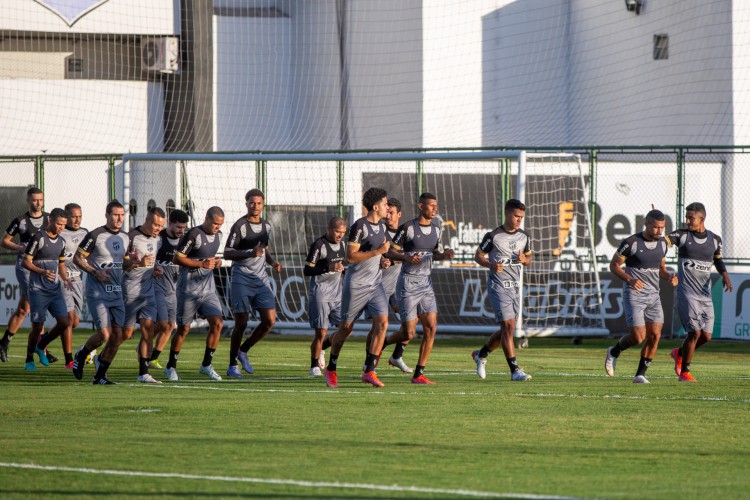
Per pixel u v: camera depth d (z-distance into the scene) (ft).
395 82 295.28
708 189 274.57
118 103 294.66
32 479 66.95
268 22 303.27
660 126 289.33
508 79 301.02
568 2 308.40
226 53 298.97
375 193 120.57
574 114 304.71
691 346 130.31
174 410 100.58
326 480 66.90
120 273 126.52
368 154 211.20
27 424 91.30
